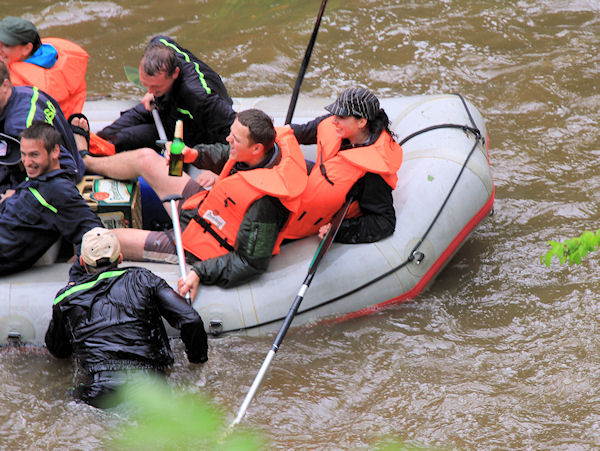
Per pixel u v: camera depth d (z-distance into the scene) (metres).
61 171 10.55
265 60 20.22
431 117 13.53
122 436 9.17
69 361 10.70
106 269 9.85
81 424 9.29
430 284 12.26
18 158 11.15
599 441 9.21
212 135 12.63
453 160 12.52
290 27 21.98
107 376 9.45
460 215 12.16
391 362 10.69
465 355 10.80
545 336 11.13
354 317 11.44
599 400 9.87
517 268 12.74
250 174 10.33
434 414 9.73
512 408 9.77
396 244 11.54
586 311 11.62
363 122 10.87
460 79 19.38
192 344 9.92
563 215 14.16
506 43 21.02
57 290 10.80
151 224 13.50
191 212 11.53
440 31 21.70
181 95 12.38
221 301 10.86
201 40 21.25
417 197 12.00
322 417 9.74
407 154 12.92
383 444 9.25
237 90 18.86
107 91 18.62
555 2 23.19
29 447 9.16
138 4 23.25
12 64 12.63
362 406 9.92
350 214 11.61
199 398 10.01
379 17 22.55
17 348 10.83
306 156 14.08
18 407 9.87
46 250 11.03
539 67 19.67
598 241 8.93
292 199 10.39
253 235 10.48
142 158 12.19
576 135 16.95
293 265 11.28
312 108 14.73
